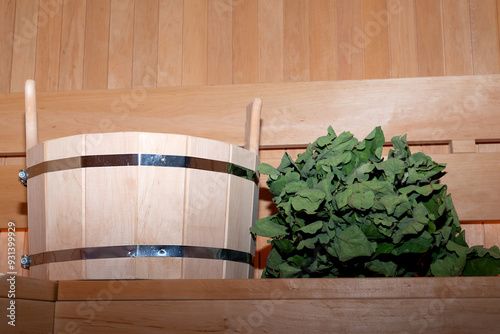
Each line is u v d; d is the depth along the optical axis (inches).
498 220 81.8
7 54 96.0
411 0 91.6
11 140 90.8
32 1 97.3
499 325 53.9
